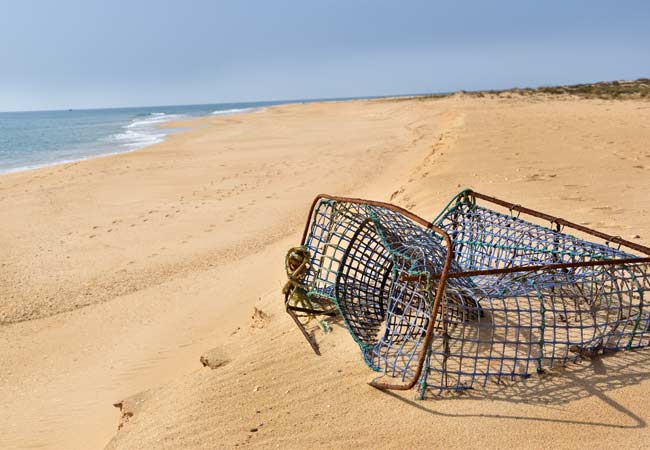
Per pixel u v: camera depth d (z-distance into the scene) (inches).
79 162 845.8
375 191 506.6
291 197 534.6
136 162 827.4
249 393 162.9
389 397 149.9
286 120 1702.8
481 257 220.2
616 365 153.3
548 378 149.7
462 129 746.8
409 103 1939.0
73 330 278.8
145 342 257.6
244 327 236.8
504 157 503.5
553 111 1002.1
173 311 291.4
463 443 129.7
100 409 203.3
